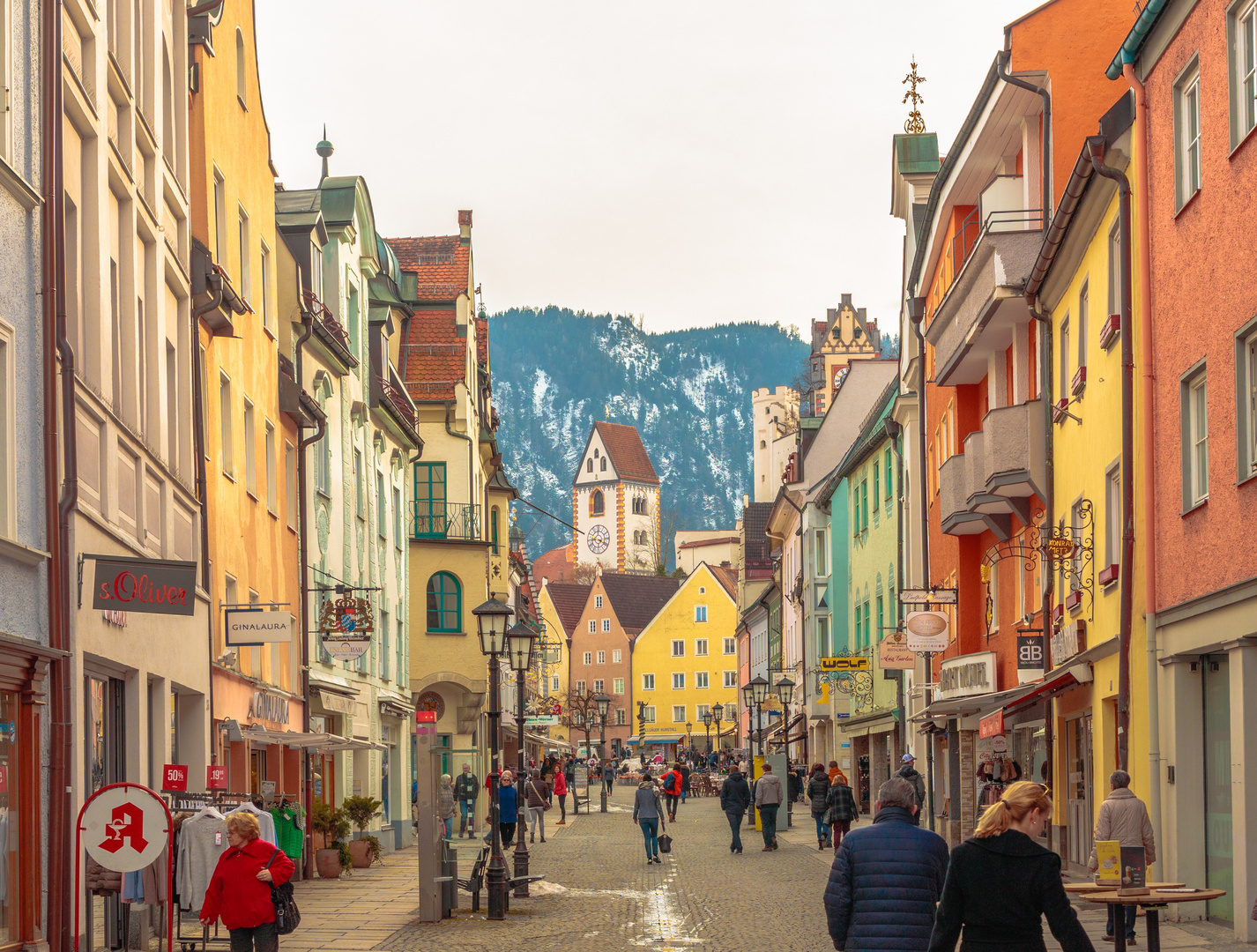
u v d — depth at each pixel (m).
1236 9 15.45
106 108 16.48
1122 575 18.94
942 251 33.62
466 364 49.12
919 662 36.97
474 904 21.23
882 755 49.66
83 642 14.71
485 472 53.88
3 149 13.10
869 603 50.25
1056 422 24.44
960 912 7.68
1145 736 18.30
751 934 18.02
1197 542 16.59
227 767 23.12
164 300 19.44
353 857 30.12
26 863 13.02
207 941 15.54
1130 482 18.83
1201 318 16.45
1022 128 27.14
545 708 81.12
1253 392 15.23
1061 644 23.44
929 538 36.75
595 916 20.47
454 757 46.69
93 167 15.92
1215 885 16.66
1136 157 18.62
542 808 38.62
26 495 13.47
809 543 61.44
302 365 30.75
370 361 39.88
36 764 13.23
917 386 40.31
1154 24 17.77
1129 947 14.30
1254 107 14.95
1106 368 20.67
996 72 25.77
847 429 64.44
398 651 42.41
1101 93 25.09
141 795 11.39
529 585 82.50
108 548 15.91
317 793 31.55
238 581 24.95
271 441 28.72
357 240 37.56
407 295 49.34
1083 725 22.94
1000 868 7.62
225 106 25.41
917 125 39.88
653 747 133.88
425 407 48.12
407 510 44.47
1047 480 24.95
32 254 13.82
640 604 143.25
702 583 133.75
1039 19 25.31
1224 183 15.64
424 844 19.94
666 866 30.12
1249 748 15.15
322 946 17.20
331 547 33.56
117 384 17.30
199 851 14.86
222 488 24.06
